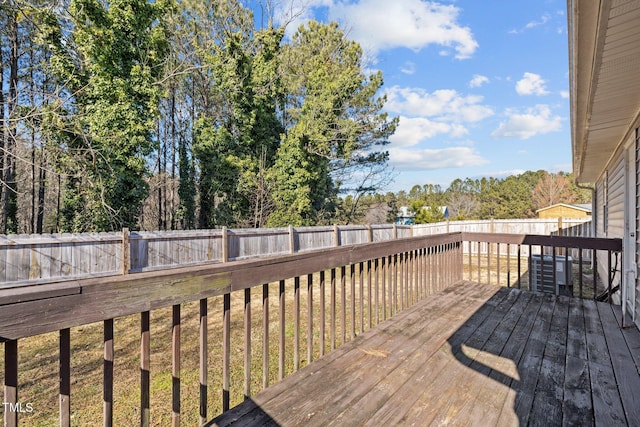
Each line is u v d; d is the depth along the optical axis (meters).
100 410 2.56
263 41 15.45
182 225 15.54
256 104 15.49
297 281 2.19
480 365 2.25
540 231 12.02
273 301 5.97
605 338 2.75
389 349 2.51
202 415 1.58
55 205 13.45
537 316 3.30
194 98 16.70
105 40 9.72
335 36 17.45
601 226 7.98
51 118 7.16
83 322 1.09
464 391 1.92
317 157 15.70
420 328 2.96
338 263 2.54
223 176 14.57
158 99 11.00
